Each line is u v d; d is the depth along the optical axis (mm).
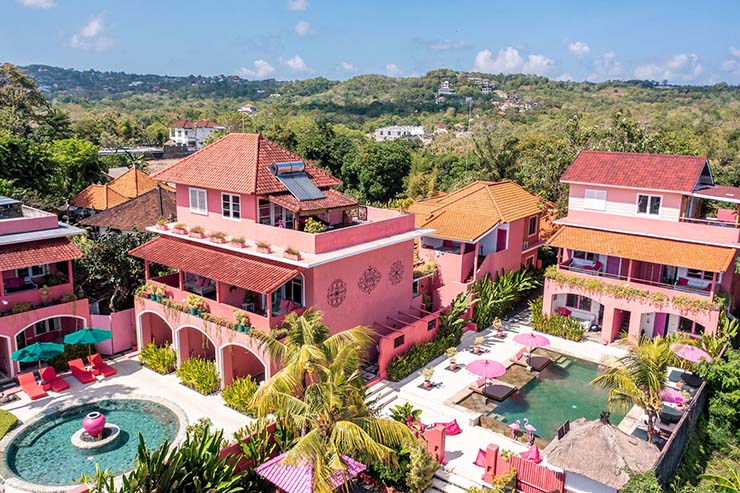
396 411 23781
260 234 28906
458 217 39281
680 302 32031
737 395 26078
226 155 31703
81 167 60094
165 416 25703
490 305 36656
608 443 19250
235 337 26469
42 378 27844
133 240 34281
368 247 28750
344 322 28922
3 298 28016
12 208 32625
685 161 35125
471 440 24344
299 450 16531
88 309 30906
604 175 36000
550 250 45562
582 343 34906
